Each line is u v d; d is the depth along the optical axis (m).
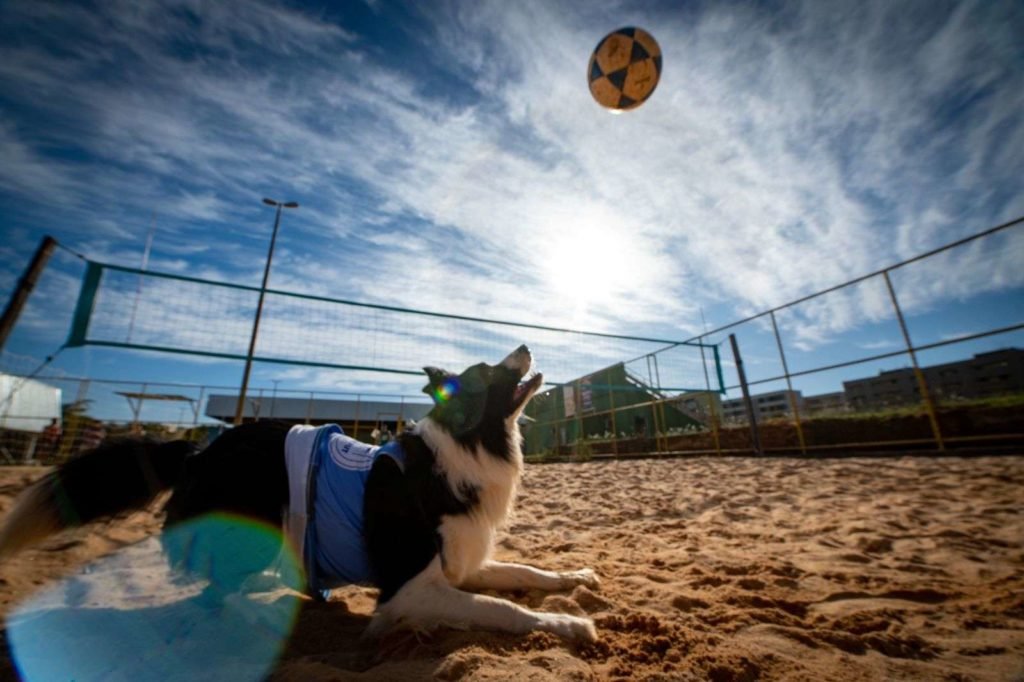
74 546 2.44
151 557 2.31
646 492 4.71
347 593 1.92
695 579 1.91
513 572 1.81
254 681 1.13
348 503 1.53
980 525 2.56
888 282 5.79
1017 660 1.21
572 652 1.23
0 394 8.37
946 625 1.44
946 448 5.88
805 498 3.77
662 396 10.14
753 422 7.75
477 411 1.77
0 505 3.26
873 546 2.33
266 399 17.08
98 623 1.53
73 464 1.68
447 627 1.34
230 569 1.59
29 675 1.20
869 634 1.35
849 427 6.93
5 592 1.80
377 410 17.70
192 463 1.71
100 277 4.63
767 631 1.39
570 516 3.67
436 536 1.53
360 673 1.09
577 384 7.41
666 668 1.13
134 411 11.11
